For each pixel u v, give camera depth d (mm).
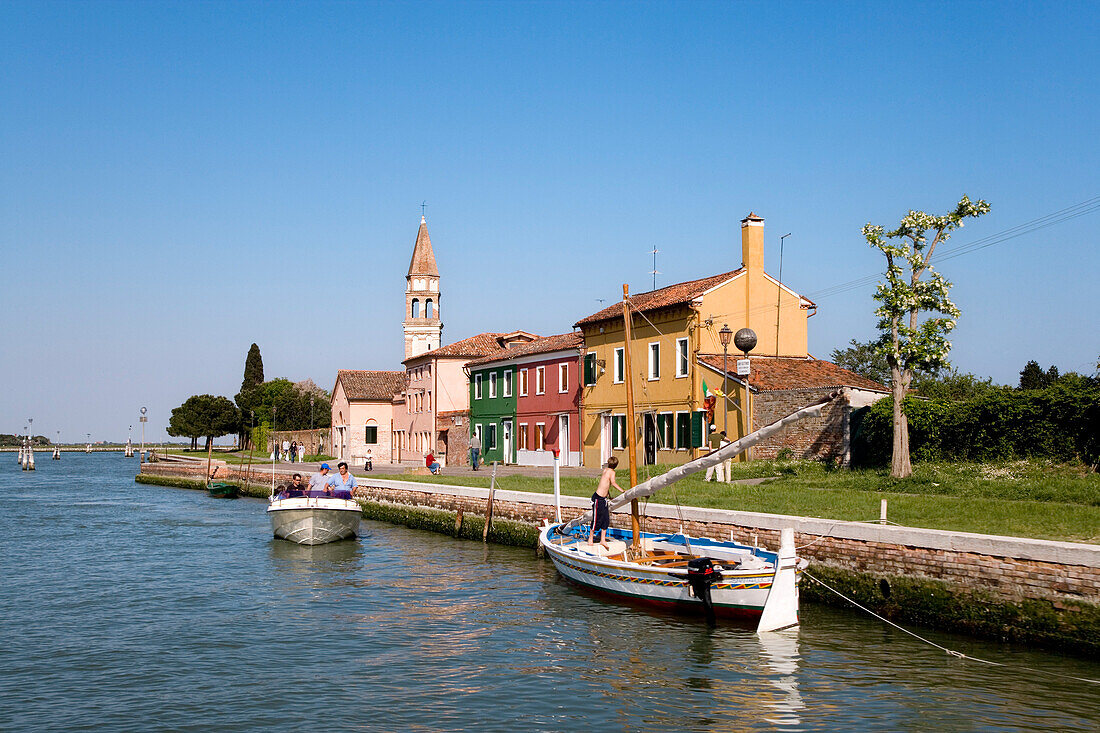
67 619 19594
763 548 20094
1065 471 24984
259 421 104875
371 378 78062
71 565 27547
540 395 50625
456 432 59469
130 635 18062
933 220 27484
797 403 33469
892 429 29828
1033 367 63000
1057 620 14562
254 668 15602
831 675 14445
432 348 79188
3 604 21297
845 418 31703
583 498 27156
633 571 19359
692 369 38312
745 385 35656
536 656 16156
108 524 40312
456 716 13078
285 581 24219
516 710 13305
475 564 26703
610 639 17141
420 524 36031
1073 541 16906
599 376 45219
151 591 22922
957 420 28266
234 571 26109
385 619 19312
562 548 22234
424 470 46500
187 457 95688
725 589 17547
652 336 41281
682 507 22969
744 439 18000
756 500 24172
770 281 40625
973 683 13766
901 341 27672
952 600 16094
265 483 56188
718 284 39344
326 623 18984
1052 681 13633
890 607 17188
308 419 103500
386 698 13898
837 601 18297
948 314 27578
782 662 15203
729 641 16641
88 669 15625
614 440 44000
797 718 12719
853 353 69938
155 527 38875
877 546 17500
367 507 41062
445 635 17797
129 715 13227
